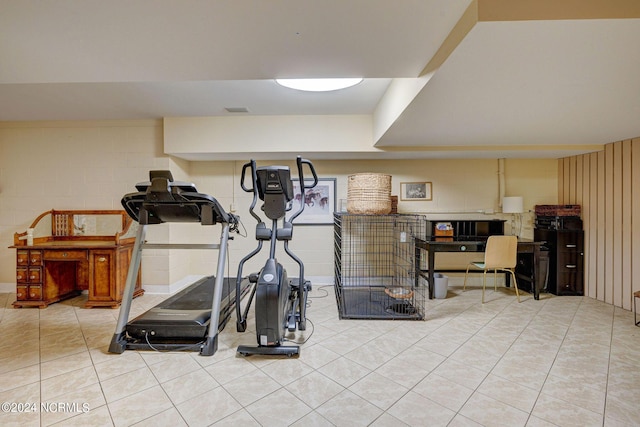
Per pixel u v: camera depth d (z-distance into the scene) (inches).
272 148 151.3
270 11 54.1
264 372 83.8
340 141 151.2
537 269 152.8
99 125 159.9
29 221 162.1
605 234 148.4
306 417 66.1
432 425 63.7
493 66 65.4
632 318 126.4
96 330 112.6
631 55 60.0
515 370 85.1
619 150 141.5
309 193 182.9
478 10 49.4
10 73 80.0
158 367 86.4
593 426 63.4
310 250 183.5
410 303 139.1
